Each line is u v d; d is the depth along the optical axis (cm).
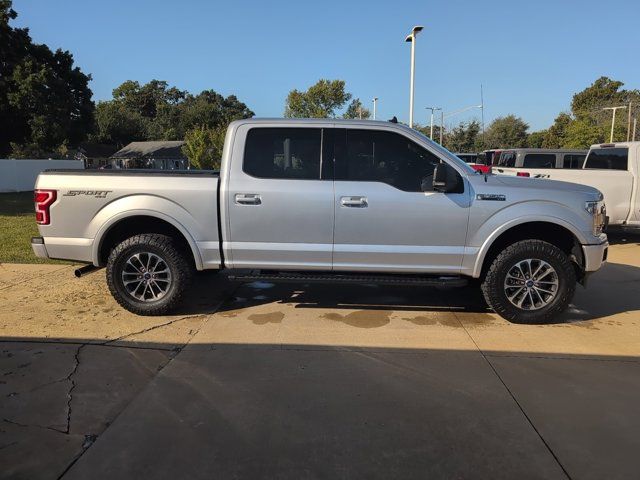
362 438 323
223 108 9894
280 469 292
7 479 282
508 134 7594
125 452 307
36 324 527
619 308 601
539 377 412
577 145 5788
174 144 7012
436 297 636
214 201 529
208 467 293
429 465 297
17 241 998
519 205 518
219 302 609
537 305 533
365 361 440
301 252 530
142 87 11050
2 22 3375
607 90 8319
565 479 285
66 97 3712
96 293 640
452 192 517
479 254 523
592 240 525
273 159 531
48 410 355
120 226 566
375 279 528
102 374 412
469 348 471
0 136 3762
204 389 387
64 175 545
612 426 339
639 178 961
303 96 5231
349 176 525
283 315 562
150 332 507
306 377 409
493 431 332
